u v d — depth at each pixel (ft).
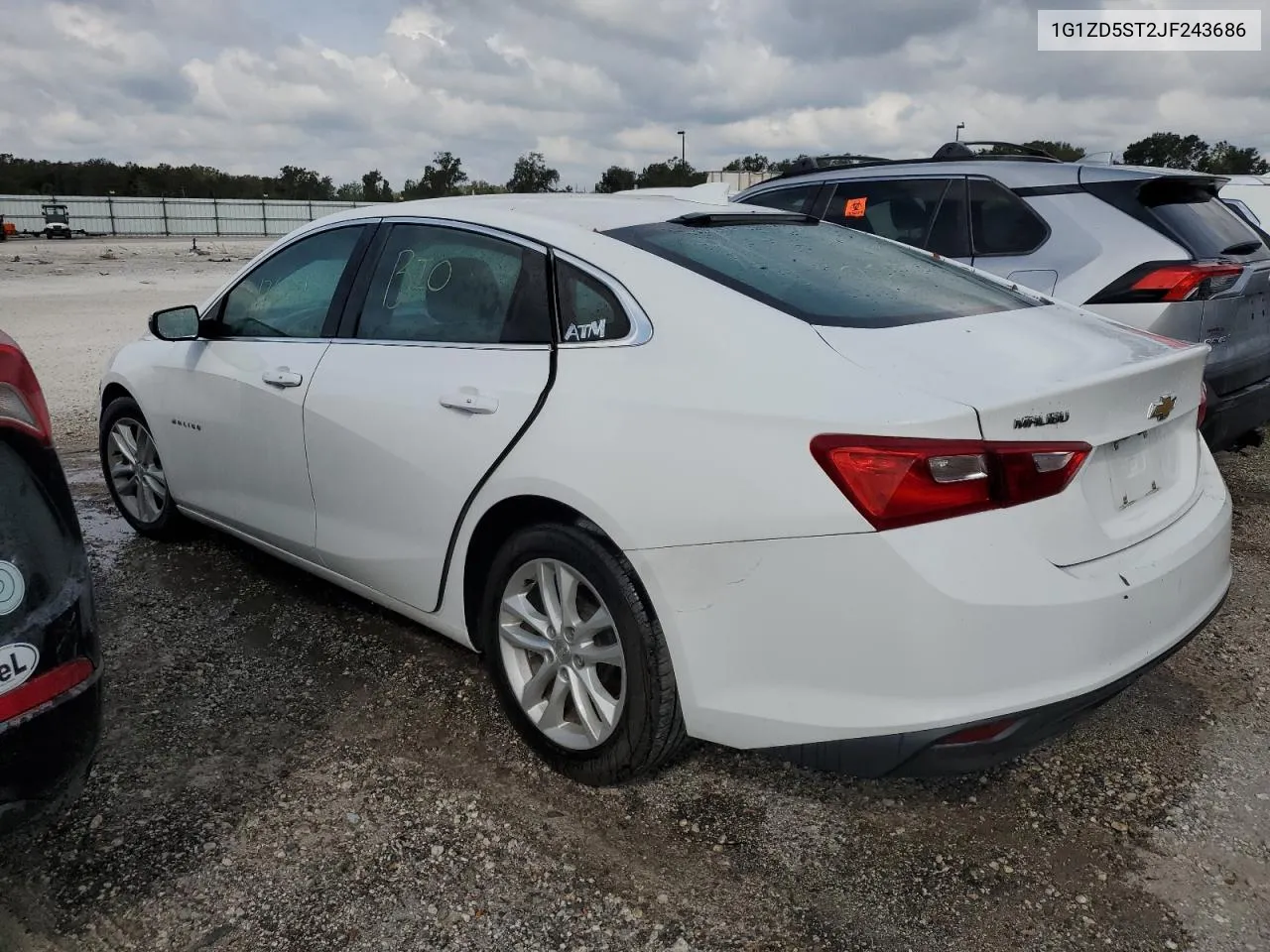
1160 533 8.33
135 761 9.49
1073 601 7.16
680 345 8.25
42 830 8.45
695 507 7.73
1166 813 8.75
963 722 7.03
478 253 10.07
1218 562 8.80
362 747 9.79
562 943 7.25
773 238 10.37
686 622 7.97
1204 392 9.50
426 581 10.23
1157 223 15.75
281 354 11.84
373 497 10.52
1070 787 9.14
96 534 15.94
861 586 7.09
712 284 8.61
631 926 7.42
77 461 20.61
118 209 199.31
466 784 9.18
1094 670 7.36
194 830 8.47
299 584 13.85
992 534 7.02
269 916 7.49
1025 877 7.95
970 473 6.94
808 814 8.75
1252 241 17.47
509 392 9.11
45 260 102.17
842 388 7.41
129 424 15.19
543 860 8.13
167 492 14.65
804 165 21.98
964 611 6.91
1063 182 16.83
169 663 11.47
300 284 12.12
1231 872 8.00
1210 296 15.02
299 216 218.38
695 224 10.25
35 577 6.98
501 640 9.62
